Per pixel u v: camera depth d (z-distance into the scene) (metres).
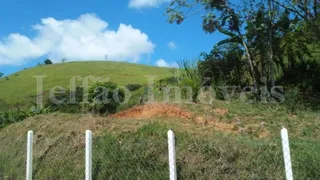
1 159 12.77
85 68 61.66
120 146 9.22
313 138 11.88
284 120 13.92
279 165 7.41
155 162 8.48
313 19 17.69
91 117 12.47
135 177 8.62
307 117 14.32
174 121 13.85
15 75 64.69
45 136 11.69
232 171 7.67
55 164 10.49
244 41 19.58
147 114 15.74
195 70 19.17
